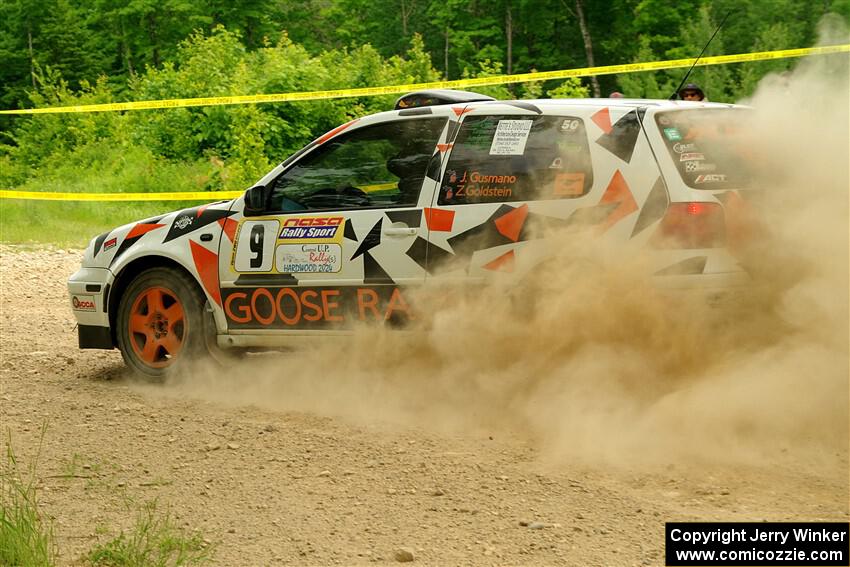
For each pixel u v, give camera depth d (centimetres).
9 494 1191
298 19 14625
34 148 6975
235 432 1468
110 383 1841
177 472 1301
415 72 6688
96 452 1391
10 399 1697
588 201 1463
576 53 12875
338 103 5994
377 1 15388
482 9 13562
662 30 10081
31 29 13400
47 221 4972
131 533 1091
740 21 7025
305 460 1330
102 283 1853
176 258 1778
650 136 1445
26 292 3125
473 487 1205
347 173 1675
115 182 5716
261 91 5828
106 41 14362
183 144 6028
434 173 1591
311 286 1659
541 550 1020
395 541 1054
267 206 1728
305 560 1012
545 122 1534
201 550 1040
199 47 6662
